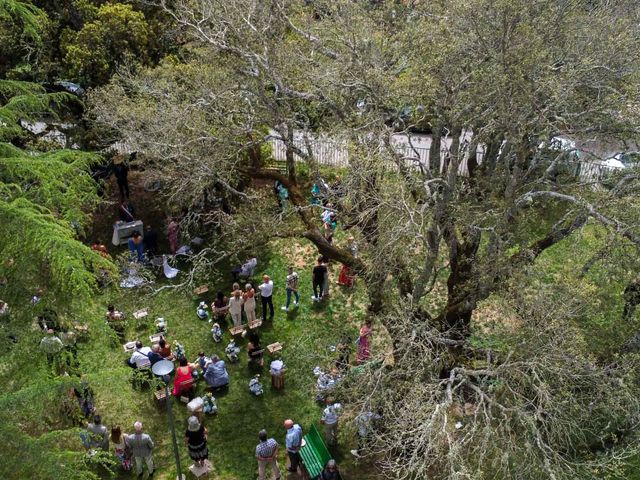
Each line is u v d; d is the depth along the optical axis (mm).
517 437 12812
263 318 19719
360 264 15883
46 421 13078
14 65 21500
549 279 15414
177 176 18047
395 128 17609
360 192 13820
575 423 11812
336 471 13898
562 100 13453
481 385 13008
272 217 16734
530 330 12695
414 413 11938
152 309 20312
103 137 22859
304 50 18656
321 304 20547
